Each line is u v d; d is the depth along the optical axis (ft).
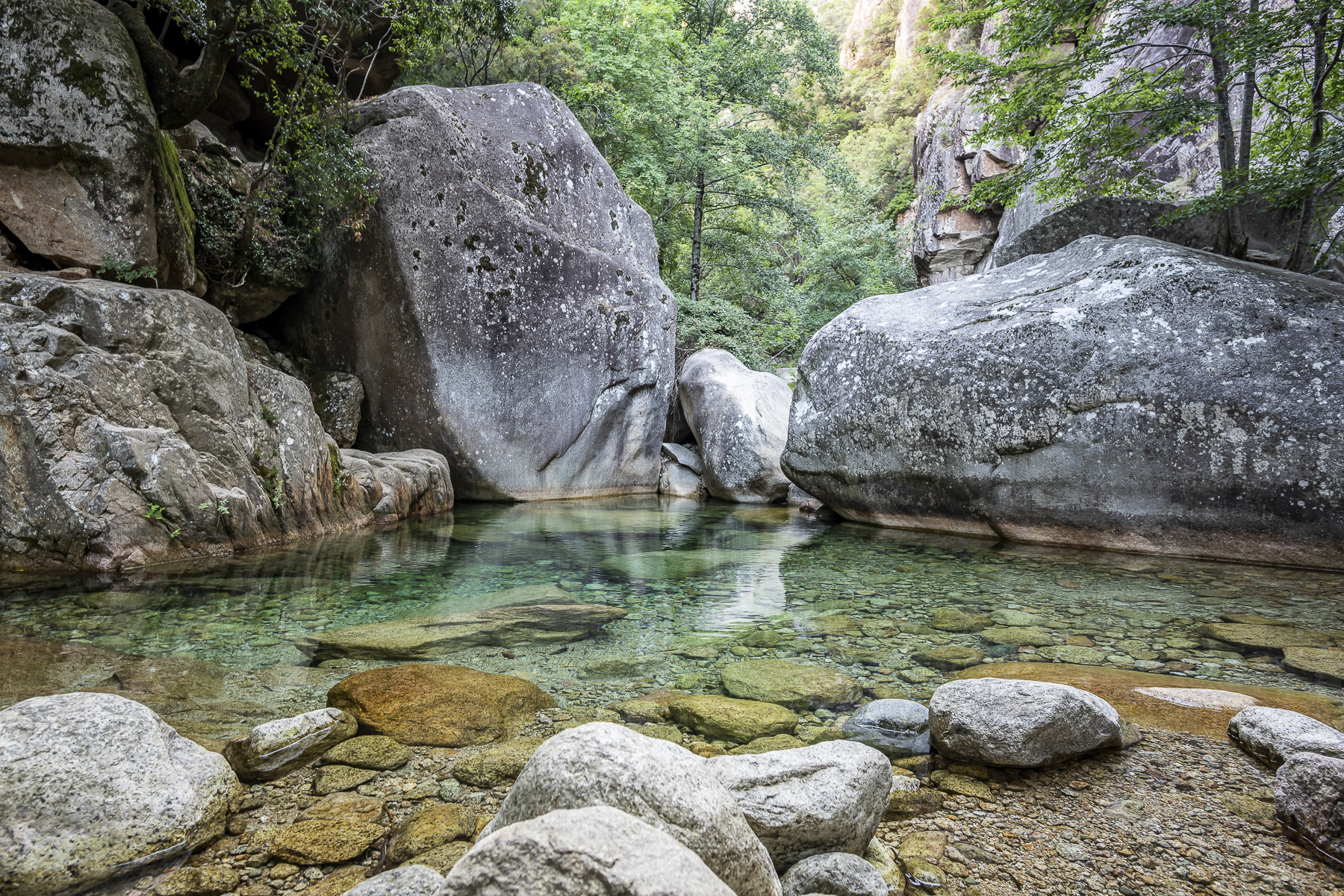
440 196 32.01
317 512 22.61
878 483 25.77
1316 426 17.10
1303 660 10.80
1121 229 31.99
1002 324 22.47
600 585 16.37
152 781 5.99
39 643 10.88
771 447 37.35
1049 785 7.10
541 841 3.84
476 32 35.17
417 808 6.50
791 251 92.48
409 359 32.22
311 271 34.04
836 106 83.92
